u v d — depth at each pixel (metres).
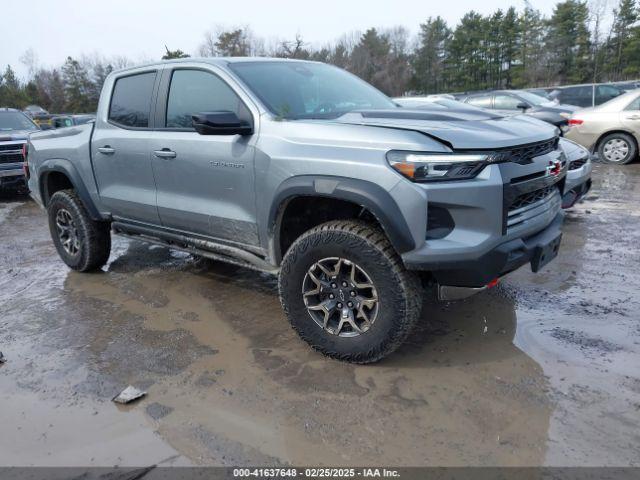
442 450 2.44
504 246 2.86
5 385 3.16
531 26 52.47
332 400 2.86
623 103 9.75
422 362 3.19
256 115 3.40
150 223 4.32
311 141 3.09
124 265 5.36
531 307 3.85
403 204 2.74
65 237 5.20
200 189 3.75
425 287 3.13
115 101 4.49
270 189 3.25
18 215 8.41
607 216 6.32
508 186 2.83
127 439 2.62
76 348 3.59
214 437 2.61
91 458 2.49
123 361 3.38
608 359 3.11
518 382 2.93
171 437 2.62
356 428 2.62
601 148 10.11
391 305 2.90
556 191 3.50
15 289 4.80
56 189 5.36
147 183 4.15
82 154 4.64
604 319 3.61
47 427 2.74
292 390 2.96
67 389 3.09
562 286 4.21
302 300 3.21
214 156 3.56
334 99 3.87
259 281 4.71
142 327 3.87
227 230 3.67
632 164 9.95
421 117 3.22
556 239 3.27
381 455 2.43
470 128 2.97
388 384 2.98
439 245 2.77
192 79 3.86
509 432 2.54
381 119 3.19
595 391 2.81
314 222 3.46
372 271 2.91
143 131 4.14
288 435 2.60
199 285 4.68
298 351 3.40
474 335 3.48
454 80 57.50
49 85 66.00
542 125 3.46
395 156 2.78
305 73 4.04
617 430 2.51
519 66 54.25
